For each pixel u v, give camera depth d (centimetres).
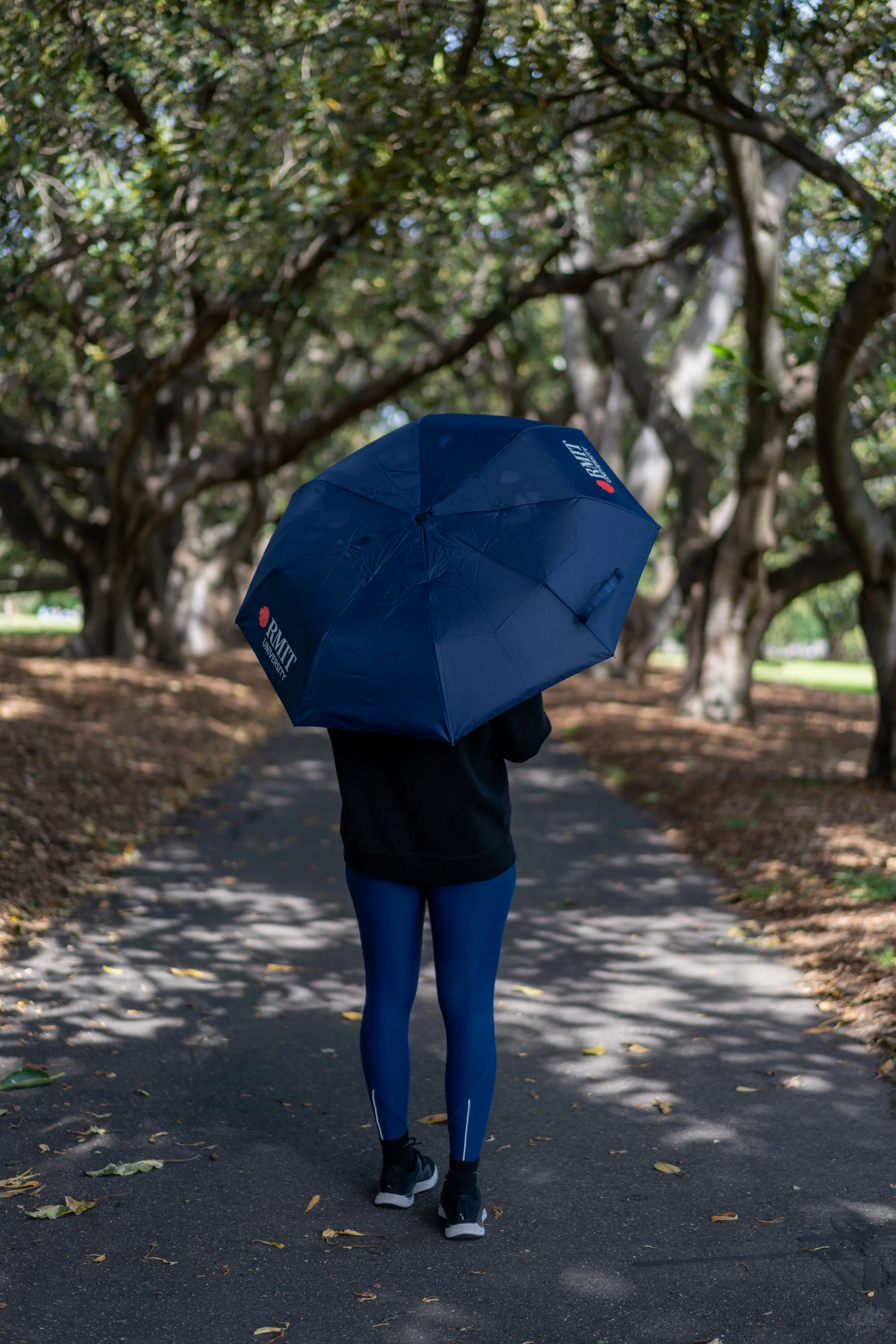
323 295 1692
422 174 940
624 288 2053
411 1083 413
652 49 800
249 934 581
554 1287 284
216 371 2230
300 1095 395
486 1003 320
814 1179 338
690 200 1582
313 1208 321
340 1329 266
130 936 564
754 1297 279
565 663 293
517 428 331
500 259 1598
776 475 1502
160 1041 436
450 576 296
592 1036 455
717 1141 364
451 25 845
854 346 796
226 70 866
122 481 1759
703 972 534
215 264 1184
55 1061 412
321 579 306
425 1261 296
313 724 289
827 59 883
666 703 1888
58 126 887
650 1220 316
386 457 331
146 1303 274
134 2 807
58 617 6181
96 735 1065
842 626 4716
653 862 771
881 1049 434
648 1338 263
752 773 1074
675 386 1902
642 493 2114
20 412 1975
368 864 315
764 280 1146
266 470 1794
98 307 1384
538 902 666
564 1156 355
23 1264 288
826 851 726
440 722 280
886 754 967
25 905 585
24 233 954
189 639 2708
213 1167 343
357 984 514
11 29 770
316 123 879
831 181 831
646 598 2405
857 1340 262
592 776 1154
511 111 945
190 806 912
